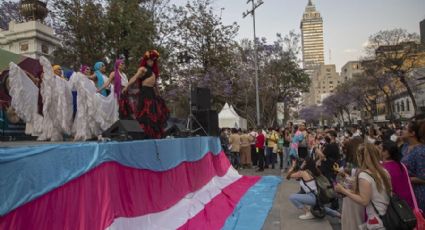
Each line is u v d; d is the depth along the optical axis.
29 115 7.75
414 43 43.34
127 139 6.57
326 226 7.65
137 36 23.19
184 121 13.63
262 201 9.87
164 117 8.05
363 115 79.06
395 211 4.35
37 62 9.83
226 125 27.47
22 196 3.44
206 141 11.45
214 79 31.05
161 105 7.97
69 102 7.56
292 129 18.28
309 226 7.64
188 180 8.89
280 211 9.05
